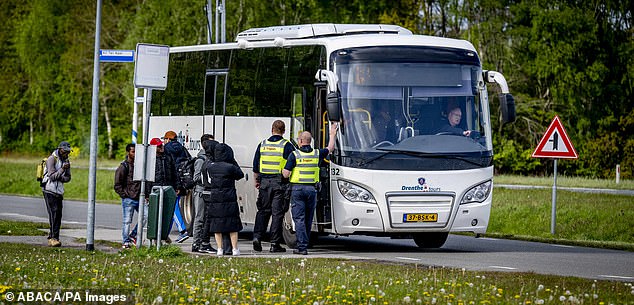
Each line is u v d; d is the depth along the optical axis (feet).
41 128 497.05
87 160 428.56
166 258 92.17
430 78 104.06
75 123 463.83
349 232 102.68
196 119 127.44
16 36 478.59
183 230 115.85
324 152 101.35
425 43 105.40
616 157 332.60
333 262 90.48
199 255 98.27
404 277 78.13
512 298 66.90
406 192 101.86
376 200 101.60
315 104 106.11
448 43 106.32
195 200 104.53
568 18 331.36
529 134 338.75
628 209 147.13
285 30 116.78
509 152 334.03
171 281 73.10
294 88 110.01
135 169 95.86
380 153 101.81
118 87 439.63
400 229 102.17
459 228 103.65
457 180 103.19
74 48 447.42
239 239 126.00
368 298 66.74
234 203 98.89
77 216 164.14
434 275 79.25
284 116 111.55
